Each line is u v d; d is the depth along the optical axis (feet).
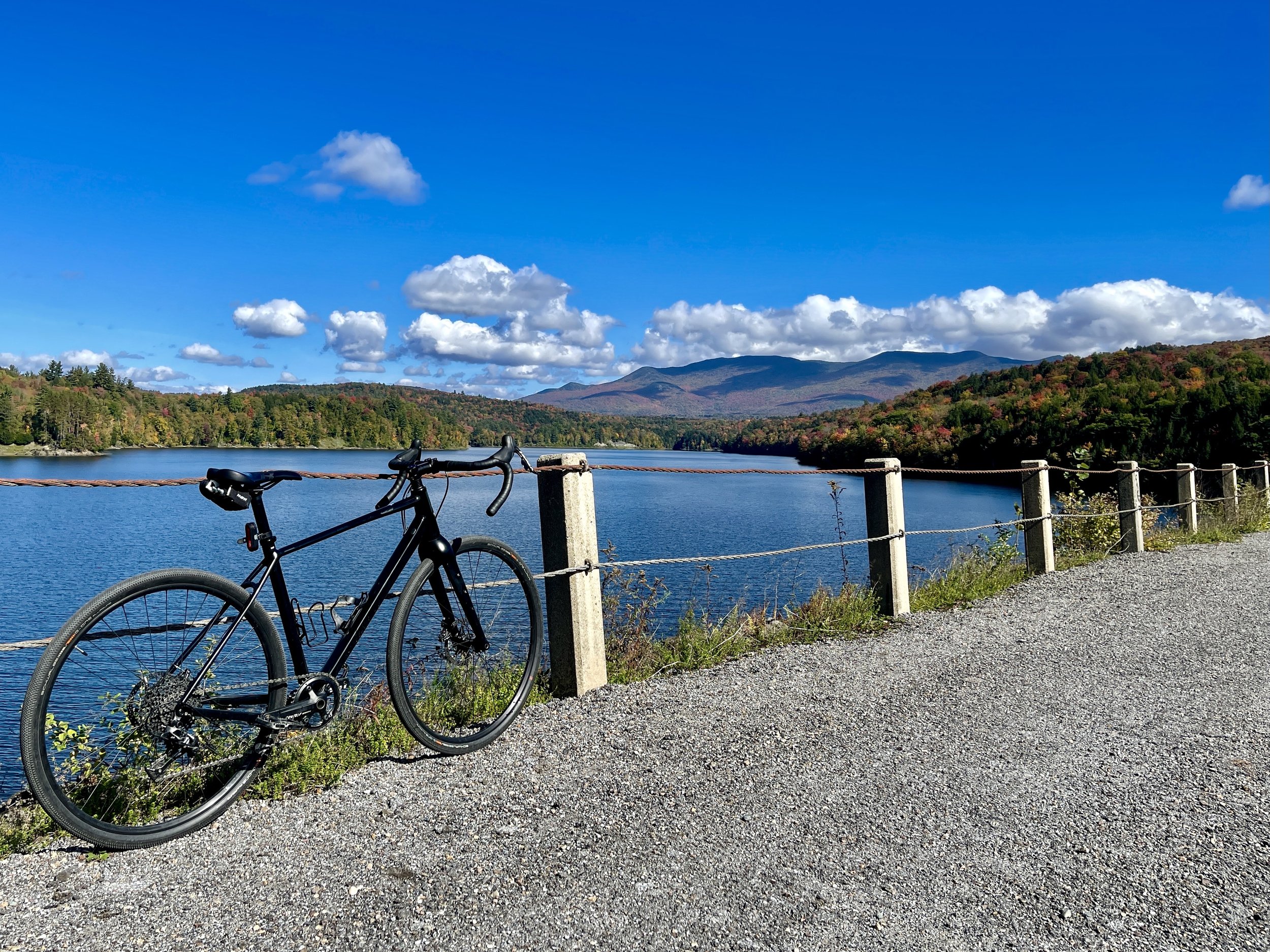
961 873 7.93
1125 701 13.43
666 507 161.38
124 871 7.90
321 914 7.15
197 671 8.87
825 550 73.05
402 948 6.66
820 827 8.93
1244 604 21.27
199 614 9.01
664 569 56.13
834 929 6.98
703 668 16.05
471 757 11.07
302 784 9.94
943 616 20.62
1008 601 22.38
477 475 11.74
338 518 130.11
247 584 9.44
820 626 19.22
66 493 228.02
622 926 7.00
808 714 12.91
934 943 6.76
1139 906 7.32
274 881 7.71
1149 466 195.52
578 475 14.12
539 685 14.43
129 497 201.46
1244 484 49.16
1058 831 8.82
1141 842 8.54
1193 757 10.94
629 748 11.41
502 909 7.25
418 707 12.43
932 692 14.11
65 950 6.58
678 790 9.93
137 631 8.48
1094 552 31.83
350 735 11.47
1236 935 6.84
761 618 19.29
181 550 88.89
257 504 9.64
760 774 10.44
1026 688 14.26
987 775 10.39
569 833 8.75
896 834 8.77
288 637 9.87
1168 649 16.81
